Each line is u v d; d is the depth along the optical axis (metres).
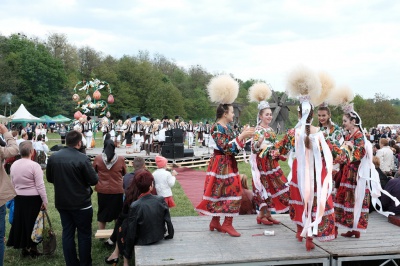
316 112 5.50
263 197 5.57
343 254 4.64
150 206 5.03
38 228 5.88
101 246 6.36
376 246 4.94
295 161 4.81
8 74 56.75
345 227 5.31
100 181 6.31
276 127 23.42
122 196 6.36
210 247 4.86
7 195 4.69
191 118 76.19
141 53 85.50
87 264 5.27
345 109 5.33
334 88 5.37
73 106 63.62
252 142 5.46
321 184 4.57
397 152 11.78
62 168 5.07
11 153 4.74
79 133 5.32
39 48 64.38
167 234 5.22
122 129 21.56
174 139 16.48
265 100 5.68
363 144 5.14
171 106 66.38
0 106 55.97
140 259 4.45
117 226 5.58
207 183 5.20
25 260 5.82
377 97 52.03
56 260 5.82
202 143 26.06
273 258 4.49
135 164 6.26
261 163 5.54
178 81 82.69
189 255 4.57
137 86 68.69
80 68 75.12
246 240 5.13
